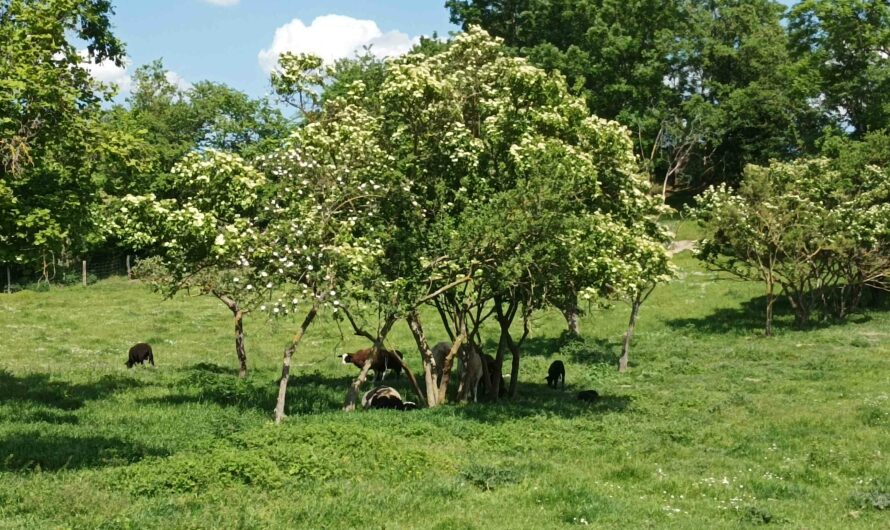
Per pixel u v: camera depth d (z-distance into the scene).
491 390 24.58
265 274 17.12
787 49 60.97
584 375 29.17
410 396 25.00
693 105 59.03
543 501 12.66
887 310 42.31
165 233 18.39
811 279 43.25
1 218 15.00
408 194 20.33
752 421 20.30
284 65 23.12
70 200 16.12
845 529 11.74
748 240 36.81
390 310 19.50
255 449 15.08
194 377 24.55
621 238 21.80
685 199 66.69
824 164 40.81
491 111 22.08
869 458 16.53
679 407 22.45
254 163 20.17
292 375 28.47
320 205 18.59
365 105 23.64
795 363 29.66
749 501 13.41
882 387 24.56
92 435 16.72
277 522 10.98
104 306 46.97
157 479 12.88
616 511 12.09
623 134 22.86
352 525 11.15
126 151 17.14
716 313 41.97
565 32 62.34
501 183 21.53
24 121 15.79
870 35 53.28
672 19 62.88
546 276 20.77
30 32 16.48
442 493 12.95
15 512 11.16
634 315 29.94
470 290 22.66
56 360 30.33
